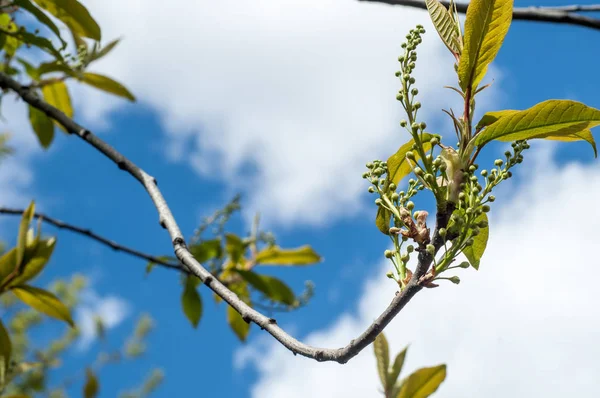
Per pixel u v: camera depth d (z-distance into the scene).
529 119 0.75
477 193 0.74
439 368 0.82
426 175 0.74
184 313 1.37
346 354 0.72
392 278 0.75
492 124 0.75
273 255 1.46
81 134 0.95
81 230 1.15
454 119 0.76
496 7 0.75
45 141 1.28
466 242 0.73
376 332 0.72
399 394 0.82
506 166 0.75
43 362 0.97
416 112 0.75
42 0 1.00
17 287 0.95
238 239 1.40
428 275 0.72
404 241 0.75
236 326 1.39
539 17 0.96
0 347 0.95
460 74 0.76
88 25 1.02
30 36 1.01
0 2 1.02
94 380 0.91
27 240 0.95
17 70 1.18
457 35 0.78
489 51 0.76
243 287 1.42
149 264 1.33
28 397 0.94
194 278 1.33
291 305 1.37
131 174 0.92
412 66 0.76
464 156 0.75
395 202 0.76
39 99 0.98
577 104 0.74
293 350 0.74
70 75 1.15
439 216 0.74
